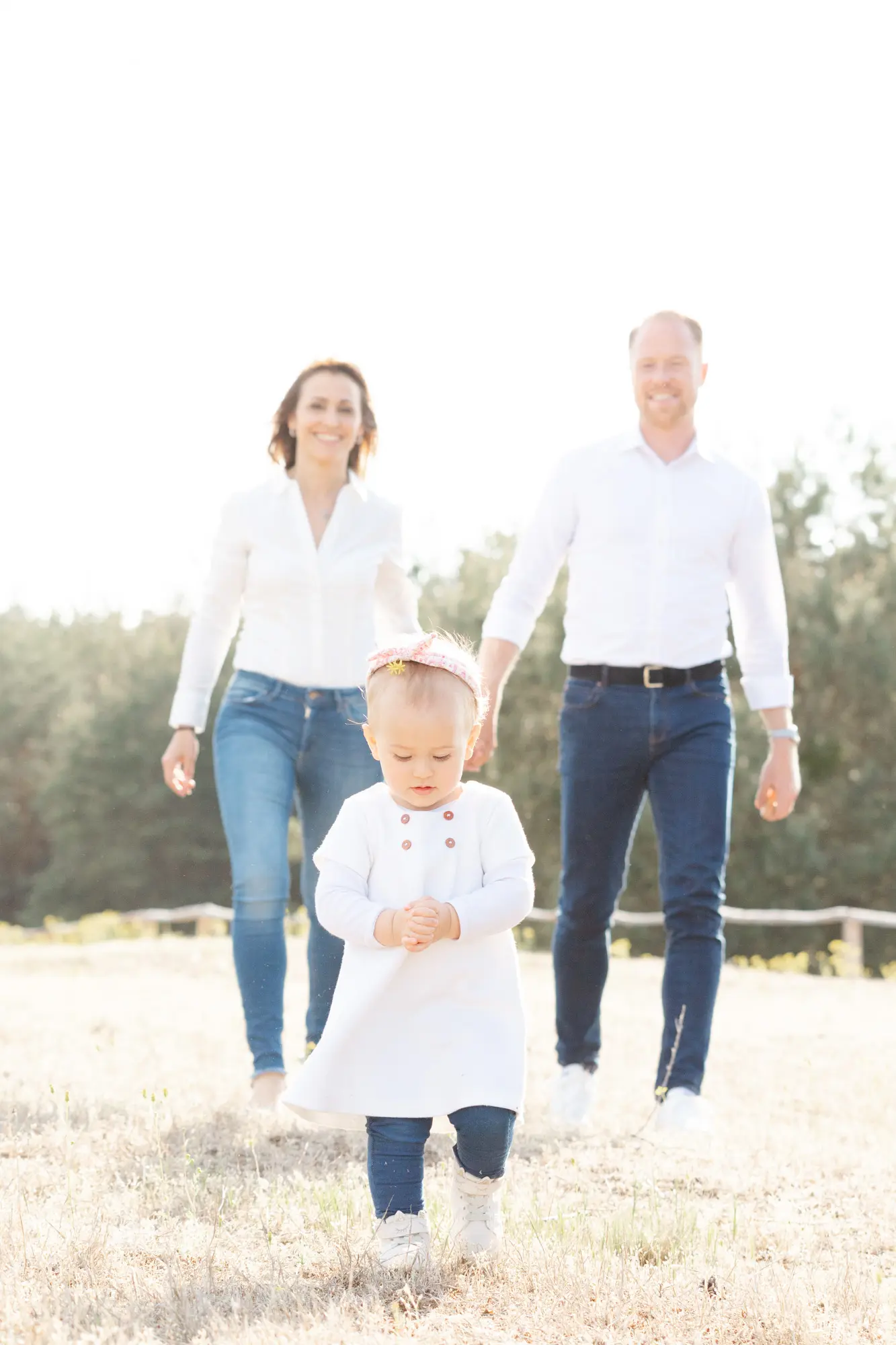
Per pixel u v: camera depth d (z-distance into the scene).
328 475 6.72
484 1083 3.78
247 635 6.62
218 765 6.51
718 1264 3.81
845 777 39.31
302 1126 5.46
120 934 26.94
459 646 4.10
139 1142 5.07
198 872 62.59
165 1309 3.19
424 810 4.01
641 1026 10.74
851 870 37.81
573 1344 3.09
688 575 6.40
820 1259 3.96
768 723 6.85
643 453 6.54
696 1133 5.70
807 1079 7.55
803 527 41.16
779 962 24.80
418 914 3.75
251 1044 6.15
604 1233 3.96
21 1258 3.54
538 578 6.75
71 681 70.12
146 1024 9.67
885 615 40.00
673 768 6.34
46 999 12.14
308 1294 3.34
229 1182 4.50
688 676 6.36
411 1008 3.82
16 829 68.94
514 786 38.69
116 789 62.28
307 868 6.66
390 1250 3.63
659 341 6.45
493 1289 3.50
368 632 6.70
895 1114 6.38
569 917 6.44
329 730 6.55
